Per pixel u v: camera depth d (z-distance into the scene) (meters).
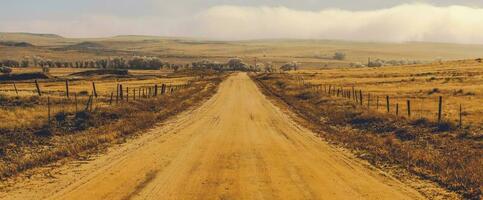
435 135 27.58
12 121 30.02
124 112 38.31
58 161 20.81
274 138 28.55
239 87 89.69
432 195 15.38
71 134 28.80
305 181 17.33
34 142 25.88
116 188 16.03
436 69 113.75
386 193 15.63
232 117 40.56
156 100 49.88
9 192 15.48
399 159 21.20
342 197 15.12
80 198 14.73
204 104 54.22
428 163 19.88
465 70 101.44
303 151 23.89
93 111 35.72
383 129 31.44
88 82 101.19
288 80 103.56
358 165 20.34
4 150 23.39
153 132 30.78
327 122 37.47
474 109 38.91
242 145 25.73
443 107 42.50
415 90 63.31
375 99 53.91
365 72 124.19
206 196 15.09
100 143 25.94
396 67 142.12
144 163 20.48
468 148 23.84
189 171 18.91
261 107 50.62
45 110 35.41
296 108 49.66
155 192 15.54
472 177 16.88
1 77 109.56
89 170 18.95
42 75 113.94
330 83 87.75
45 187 16.12
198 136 29.11
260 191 15.80
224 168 19.56
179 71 183.88
